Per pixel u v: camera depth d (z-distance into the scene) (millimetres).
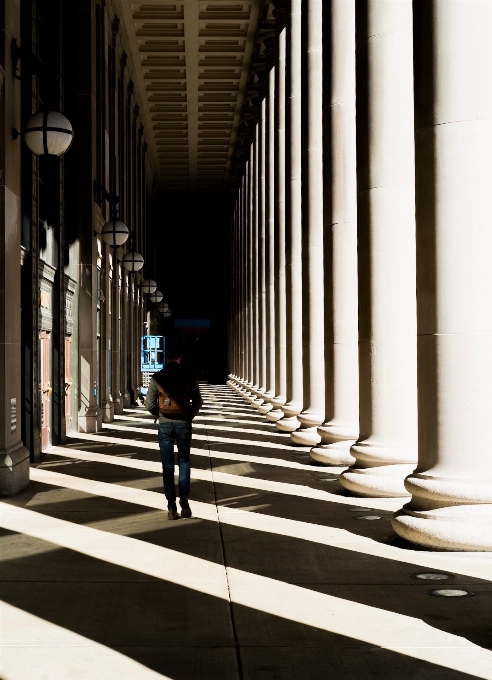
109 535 10367
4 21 13102
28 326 16609
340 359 17141
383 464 13133
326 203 17156
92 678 5621
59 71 21453
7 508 12203
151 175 64938
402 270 13164
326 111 17109
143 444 21719
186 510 11617
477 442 9688
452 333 9758
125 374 40594
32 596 7625
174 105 52562
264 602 7488
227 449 21406
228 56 44250
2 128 13031
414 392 13188
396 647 6297
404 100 13227
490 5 9805
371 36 13305
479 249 9695
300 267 26562
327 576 8445
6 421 13234
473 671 5789
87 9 24812
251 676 5680
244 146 57625
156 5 38562
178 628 6730
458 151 9742
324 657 6074
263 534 10523
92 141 25078
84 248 24812
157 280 73188
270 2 34688
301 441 21594
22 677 5637
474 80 9734
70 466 17094
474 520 9484
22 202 16078
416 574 8531
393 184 13156
